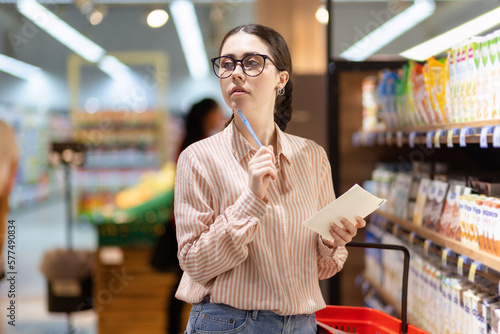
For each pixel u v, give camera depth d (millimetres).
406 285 2221
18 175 13680
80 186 10797
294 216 1874
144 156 10977
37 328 5227
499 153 3430
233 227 1705
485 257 2219
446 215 2840
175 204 1877
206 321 1829
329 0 4109
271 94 1862
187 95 13078
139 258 4973
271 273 1813
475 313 2352
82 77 13328
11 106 13375
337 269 2006
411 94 3400
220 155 1868
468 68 2539
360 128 4555
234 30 1877
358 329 2332
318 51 7176
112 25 12180
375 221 4441
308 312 1879
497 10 3721
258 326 1808
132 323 4949
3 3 9211
